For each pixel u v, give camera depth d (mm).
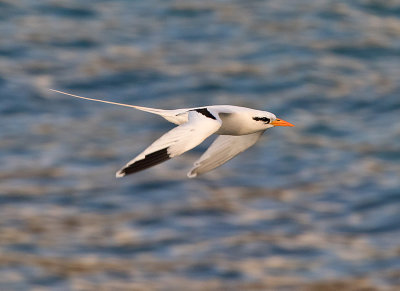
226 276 20156
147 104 30875
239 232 22312
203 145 27391
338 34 37062
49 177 25156
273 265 20734
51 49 34906
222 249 21438
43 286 19625
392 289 19703
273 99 31484
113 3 40094
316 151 27578
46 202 23688
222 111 10883
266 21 38250
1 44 35000
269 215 23344
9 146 27141
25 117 29391
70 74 32781
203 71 33375
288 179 25656
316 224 22969
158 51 35156
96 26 37406
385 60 34906
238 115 11195
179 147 9141
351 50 35594
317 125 29531
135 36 36562
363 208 23906
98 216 23141
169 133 9281
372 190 24906
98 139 27922
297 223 22938
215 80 32625
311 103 31266
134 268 20500
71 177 25266
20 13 38344
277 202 24156
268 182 25422
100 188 24641
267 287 19719
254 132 11531
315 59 34656
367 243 21984
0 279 19766
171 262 20812
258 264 20766
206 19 38344
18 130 28359
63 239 21734
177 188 24812
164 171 25844
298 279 20078
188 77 32906
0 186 24422
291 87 32375
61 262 20641
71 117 29562
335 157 27172
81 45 35469
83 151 26984
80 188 24578
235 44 35906
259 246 21609
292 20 38344
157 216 23156
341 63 34500
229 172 25984
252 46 35719
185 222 22844
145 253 21219
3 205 23391
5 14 38094
